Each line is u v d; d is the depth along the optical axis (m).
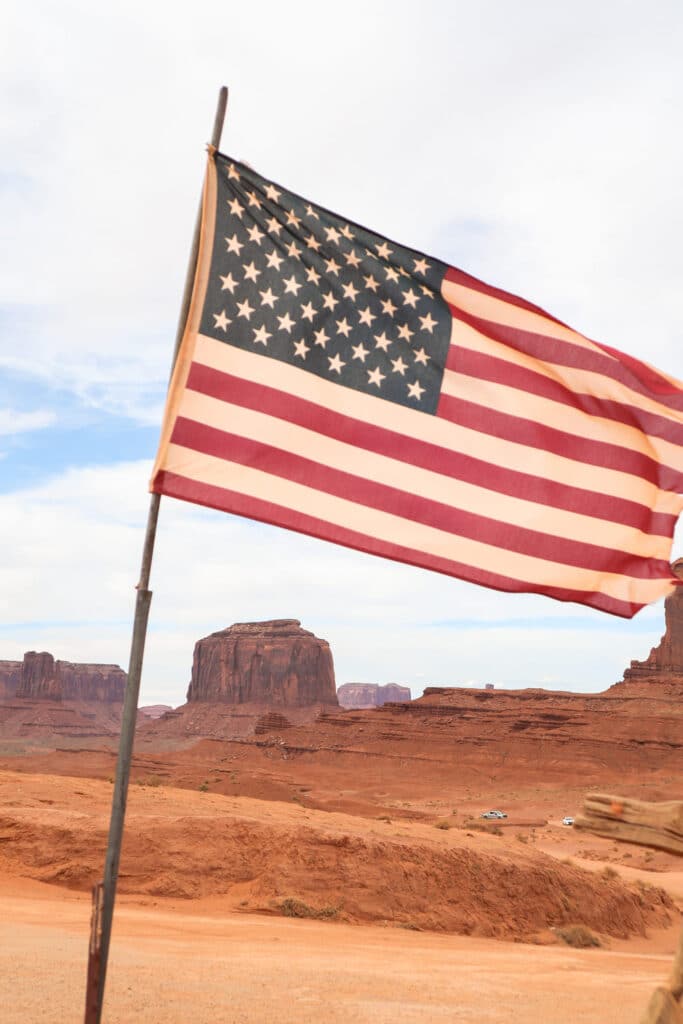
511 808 118.88
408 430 7.23
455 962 16.38
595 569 7.42
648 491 7.55
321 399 7.07
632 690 174.88
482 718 176.88
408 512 7.13
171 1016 9.06
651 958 22.02
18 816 24.23
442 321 7.43
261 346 6.98
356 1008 10.37
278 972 12.72
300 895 23.16
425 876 25.45
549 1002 12.26
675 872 53.75
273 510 6.79
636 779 142.38
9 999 9.26
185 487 6.64
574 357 7.54
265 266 7.05
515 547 7.30
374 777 164.12
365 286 7.29
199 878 23.05
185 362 6.80
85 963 11.73
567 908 28.14
